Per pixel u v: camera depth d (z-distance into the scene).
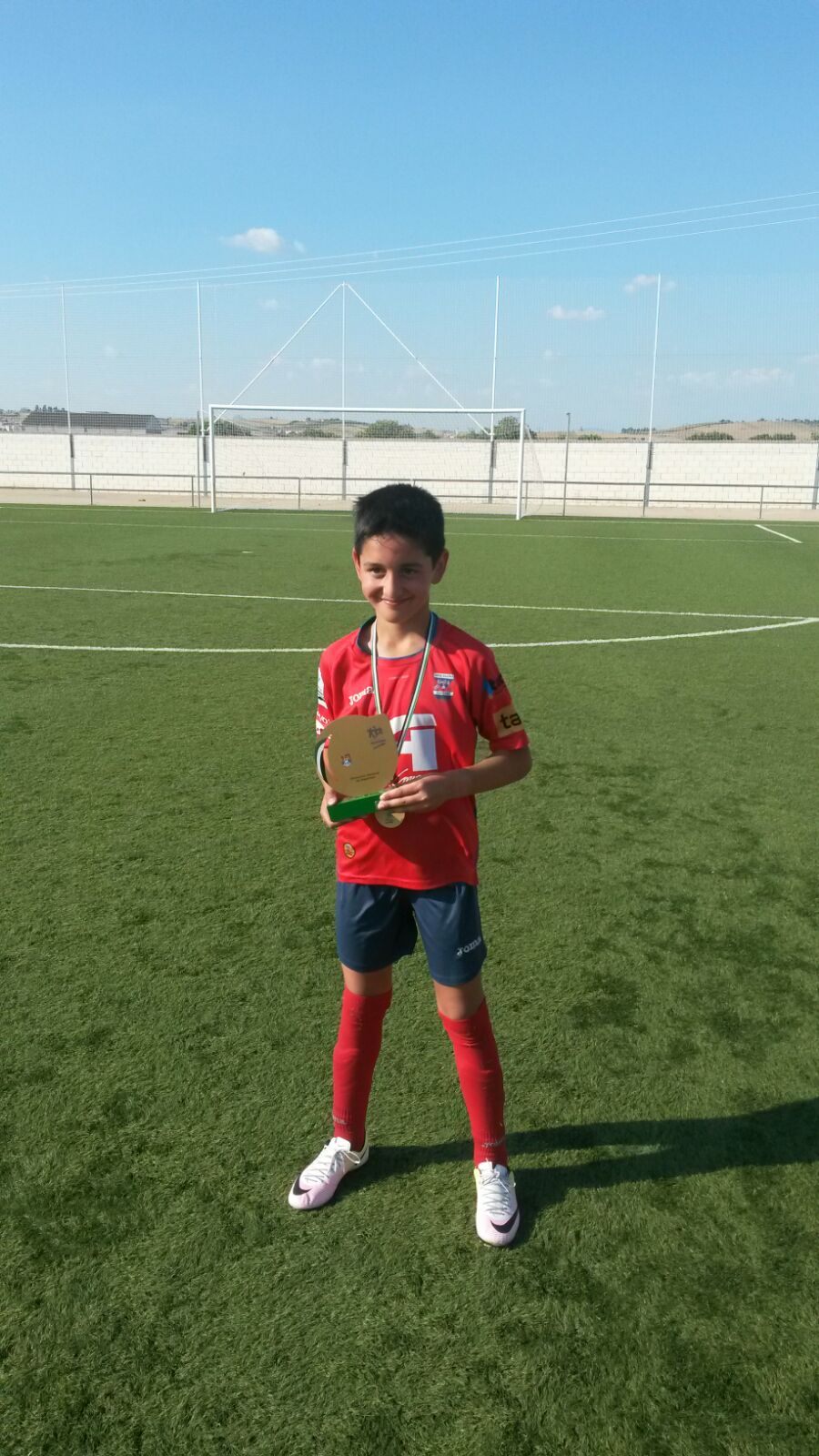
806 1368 1.61
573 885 3.44
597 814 4.15
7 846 3.66
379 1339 1.65
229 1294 1.73
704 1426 1.51
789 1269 1.81
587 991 2.75
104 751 4.87
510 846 3.79
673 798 4.37
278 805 4.14
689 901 3.33
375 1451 1.46
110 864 3.52
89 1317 1.68
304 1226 1.90
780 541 18.12
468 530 20.23
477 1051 1.89
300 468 29.81
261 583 11.13
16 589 10.52
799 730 5.52
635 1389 1.57
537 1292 1.75
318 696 1.92
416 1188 2.01
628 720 5.69
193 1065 2.38
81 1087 2.29
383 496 1.71
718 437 28.45
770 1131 2.20
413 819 1.78
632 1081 2.37
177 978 2.75
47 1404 1.52
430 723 1.76
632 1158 2.11
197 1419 1.50
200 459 30.23
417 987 2.76
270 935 3.01
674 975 2.85
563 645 7.92
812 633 8.61
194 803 4.16
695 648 7.88
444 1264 1.81
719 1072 2.40
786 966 2.91
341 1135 2.03
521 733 1.83
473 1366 1.60
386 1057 2.44
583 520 24.02
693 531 20.62
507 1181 1.94
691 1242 1.88
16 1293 1.72
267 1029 2.52
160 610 9.25
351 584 11.13
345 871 1.86
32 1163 2.04
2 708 5.65
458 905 1.82
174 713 5.59
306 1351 1.62
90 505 25.03
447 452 29.06
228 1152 2.09
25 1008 2.60
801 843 3.87
